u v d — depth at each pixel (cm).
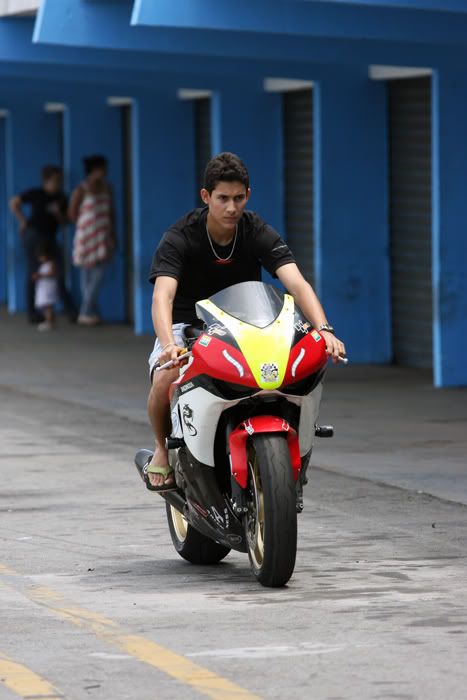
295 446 2205
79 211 7456
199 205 7069
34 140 8406
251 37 5066
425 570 2397
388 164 5672
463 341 5019
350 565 2441
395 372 5481
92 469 3556
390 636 1952
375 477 3341
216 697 1692
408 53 4888
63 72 6450
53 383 5312
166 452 2383
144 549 2642
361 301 5697
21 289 8600
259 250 2281
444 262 4950
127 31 5222
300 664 1820
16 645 1945
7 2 5853
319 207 5628
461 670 1786
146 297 7069
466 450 3706
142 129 6975
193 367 2155
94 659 1866
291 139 6262
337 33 4572
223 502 2252
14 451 3844
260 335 2131
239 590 2266
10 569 2469
